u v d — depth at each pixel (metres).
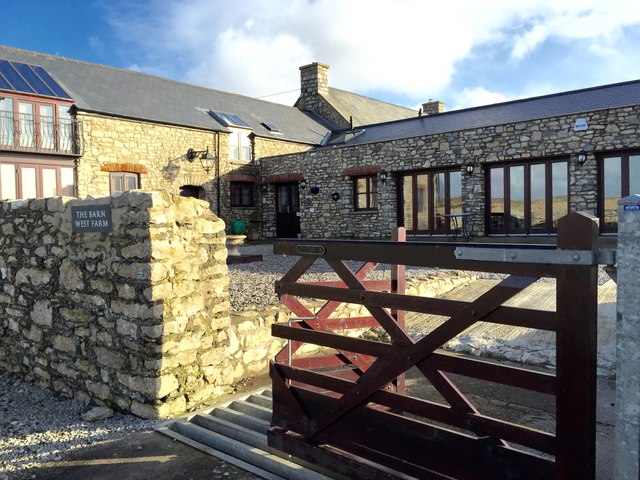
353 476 2.73
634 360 1.83
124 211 4.20
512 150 13.76
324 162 17.97
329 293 2.88
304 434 3.02
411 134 18.36
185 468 3.25
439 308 2.41
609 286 7.32
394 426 2.61
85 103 15.31
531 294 7.35
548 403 4.06
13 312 5.47
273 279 8.84
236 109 21.02
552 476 2.08
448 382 2.43
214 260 4.57
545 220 13.66
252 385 4.85
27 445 3.67
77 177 15.15
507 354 5.19
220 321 4.61
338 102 24.92
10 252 5.46
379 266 10.04
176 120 17.33
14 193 14.19
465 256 2.28
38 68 15.80
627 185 12.37
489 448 2.28
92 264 4.53
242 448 3.40
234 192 19.30
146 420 4.05
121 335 4.29
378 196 16.62
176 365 4.18
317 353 5.66
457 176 15.27
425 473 2.47
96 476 3.17
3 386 5.24
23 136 14.35
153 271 4.02
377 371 2.66
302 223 18.67
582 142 12.63
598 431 3.48
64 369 4.88
